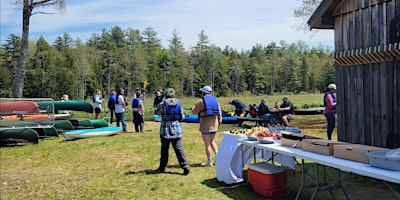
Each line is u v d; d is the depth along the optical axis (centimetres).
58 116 1505
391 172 351
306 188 553
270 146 523
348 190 558
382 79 582
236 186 599
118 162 817
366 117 616
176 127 686
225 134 631
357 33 618
